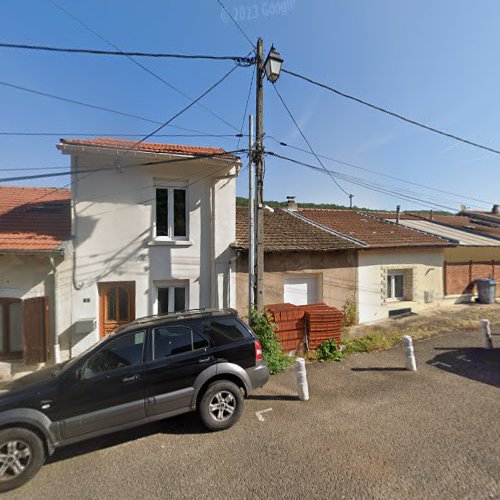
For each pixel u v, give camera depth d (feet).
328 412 16.49
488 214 86.12
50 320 25.43
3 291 24.25
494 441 13.41
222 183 30.09
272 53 22.84
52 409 12.59
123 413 13.61
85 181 26.73
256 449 13.46
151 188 28.35
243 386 15.90
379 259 38.93
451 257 55.67
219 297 29.55
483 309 42.60
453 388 19.02
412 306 41.57
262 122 24.82
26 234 26.20
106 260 27.07
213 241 29.71
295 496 10.69
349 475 11.60
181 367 14.79
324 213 55.11
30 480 12.09
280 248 31.45
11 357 24.89
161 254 28.58
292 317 26.71
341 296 36.06
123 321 28.09
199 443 14.07
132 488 11.49
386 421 15.35
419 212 93.35
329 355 25.40
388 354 26.03
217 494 10.98
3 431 11.87
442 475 11.41
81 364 13.53
